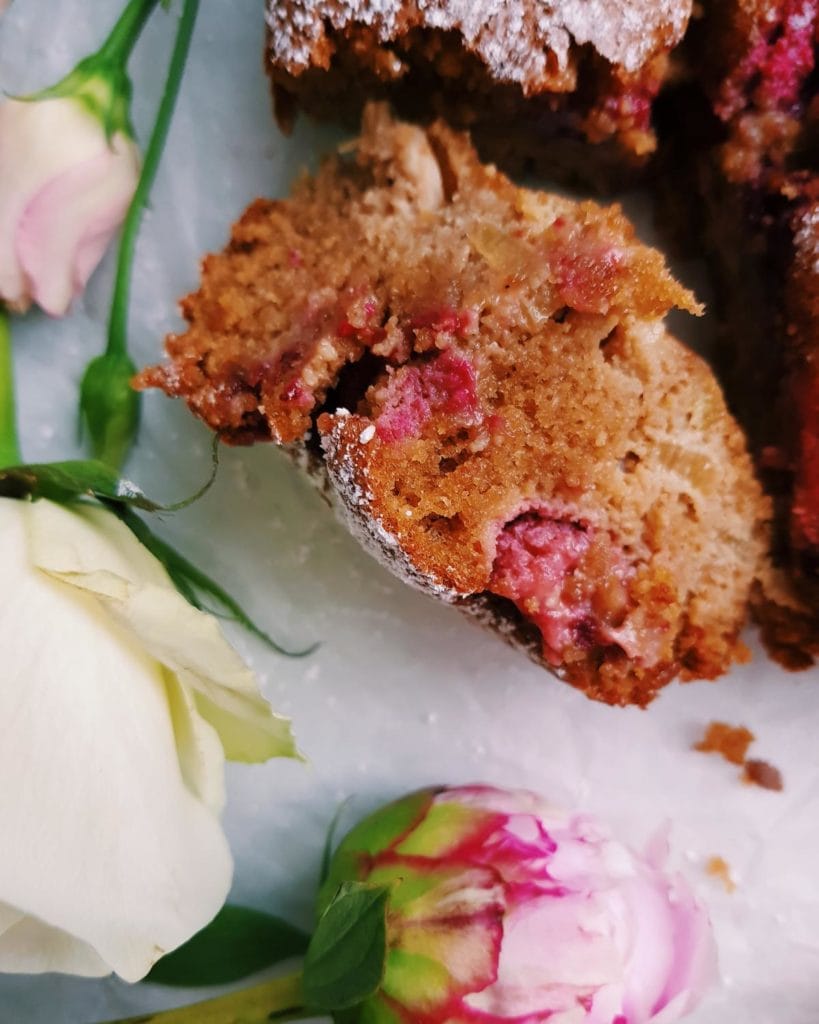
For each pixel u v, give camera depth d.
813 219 0.13
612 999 0.12
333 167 0.14
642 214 0.15
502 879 0.13
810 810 0.16
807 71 0.13
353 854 0.14
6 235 0.14
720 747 0.16
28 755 0.10
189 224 0.15
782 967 0.16
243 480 0.15
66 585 0.11
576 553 0.13
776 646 0.15
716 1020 0.16
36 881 0.10
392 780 0.16
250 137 0.15
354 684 0.16
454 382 0.13
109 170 0.14
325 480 0.14
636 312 0.13
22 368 0.15
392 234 0.13
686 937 0.13
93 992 0.15
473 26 0.13
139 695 0.11
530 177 0.15
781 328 0.14
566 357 0.13
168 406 0.15
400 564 0.13
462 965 0.12
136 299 0.15
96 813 0.10
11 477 0.12
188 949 0.15
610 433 0.13
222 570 0.16
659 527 0.14
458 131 0.14
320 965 0.12
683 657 0.14
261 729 0.13
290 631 0.16
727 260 0.15
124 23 0.15
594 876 0.13
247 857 0.15
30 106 0.14
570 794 0.16
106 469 0.13
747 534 0.14
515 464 0.13
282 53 0.13
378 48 0.13
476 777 0.16
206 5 0.15
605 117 0.14
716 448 0.14
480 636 0.16
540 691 0.16
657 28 0.13
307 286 0.14
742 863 0.16
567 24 0.13
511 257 0.13
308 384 0.13
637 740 0.16
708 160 0.14
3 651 0.10
